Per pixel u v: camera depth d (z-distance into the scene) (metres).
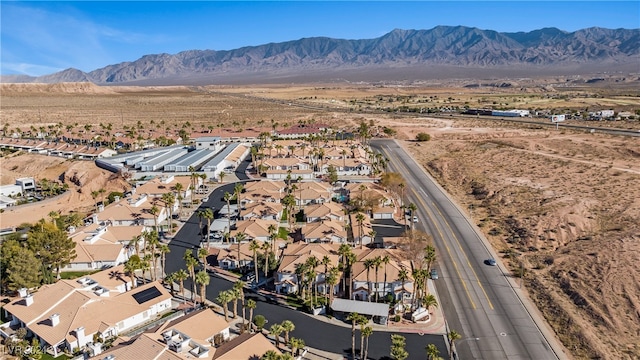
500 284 95.88
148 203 136.12
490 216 135.00
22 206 151.88
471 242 116.12
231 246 111.50
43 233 97.62
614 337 77.38
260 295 93.00
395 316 84.38
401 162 197.88
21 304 82.75
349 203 142.50
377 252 99.12
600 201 132.75
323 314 85.81
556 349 75.31
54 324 76.56
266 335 78.19
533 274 99.12
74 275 100.81
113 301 82.69
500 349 75.31
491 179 167.88
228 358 65.44
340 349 75.12
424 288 85.25
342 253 96.12
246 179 176.00
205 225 127.88
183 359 63.69
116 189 165.75
